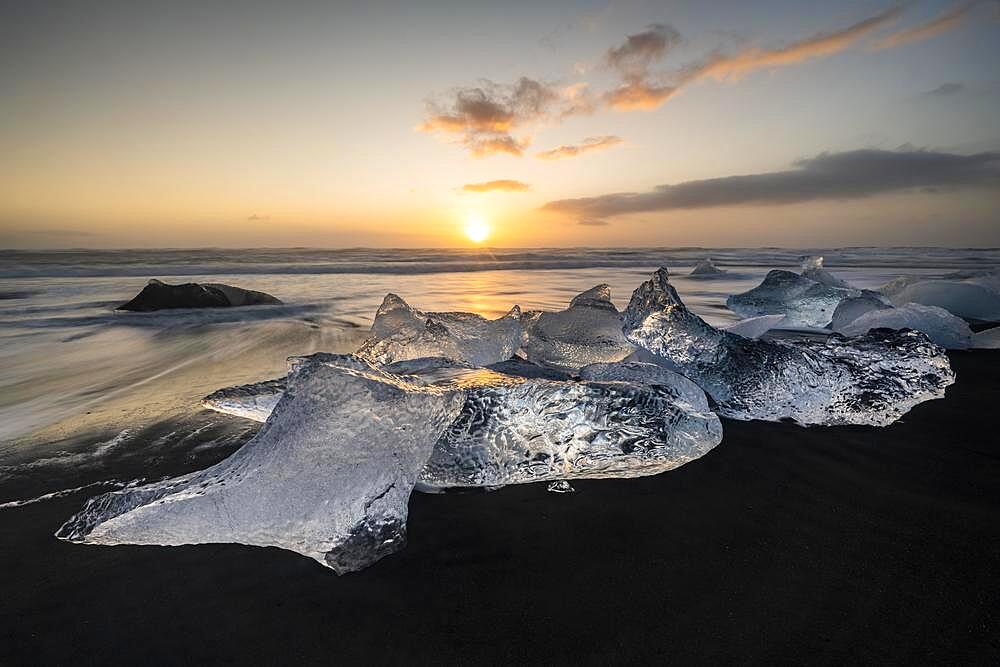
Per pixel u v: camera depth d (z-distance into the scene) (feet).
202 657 3.89
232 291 25.79
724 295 29.53
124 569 4.89
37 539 5.40
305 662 3.84
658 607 4.36
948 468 6.94
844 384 8.83
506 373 7.88
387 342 9.05
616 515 5.82
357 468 4.93
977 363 11.93
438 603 4.43
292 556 5.08
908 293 18.76
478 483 6.19
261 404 7.09
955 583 4.61
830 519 5.72
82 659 3.88
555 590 4.58
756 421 8.54
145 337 17.98
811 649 3.88
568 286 36.50
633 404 6.43
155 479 6.90
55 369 13.44
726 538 5.37
